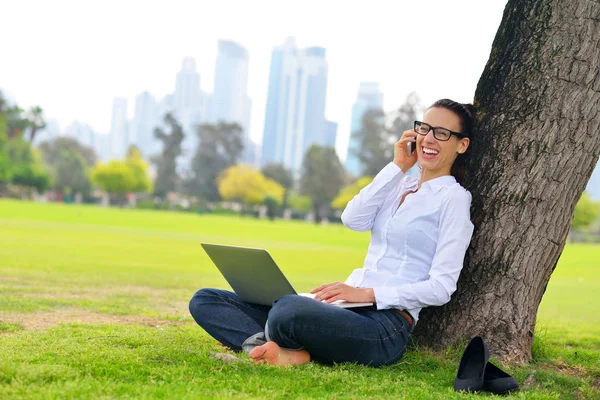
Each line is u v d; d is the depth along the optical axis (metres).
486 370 3.22
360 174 89.50
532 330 3.80
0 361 2.97
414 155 3.77
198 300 3.62
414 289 3.32
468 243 3.46
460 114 3.61
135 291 8.41
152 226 35.25
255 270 3.42
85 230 25.66
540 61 3.67
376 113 87.75
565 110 3.63
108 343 3.84
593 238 71.69
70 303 6.38
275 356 3.26
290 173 103.69
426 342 3.83
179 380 2.88
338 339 3.24
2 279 8.56
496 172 3.74
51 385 2.65
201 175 95.00
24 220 30.81
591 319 8.29
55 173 96.12
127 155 97.44
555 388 3.22
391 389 2.97
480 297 3.74
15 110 88.62
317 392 2.83
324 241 32.41
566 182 3.67
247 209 96.38
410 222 3.48
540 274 3.75
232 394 2.72
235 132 97.81
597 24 3.59
